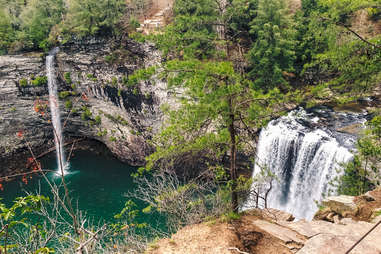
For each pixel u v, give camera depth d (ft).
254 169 127.03
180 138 47.67
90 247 32.78
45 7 188.96
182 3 87.10
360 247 29.78
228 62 44.29
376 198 51.88
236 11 53.98
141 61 148.87
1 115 171.22
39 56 170.40
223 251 38.01
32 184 148.36
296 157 107.96
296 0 168.35
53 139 187.21
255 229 43.01
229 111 43.11
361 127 103.35
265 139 116.88
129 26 157.28
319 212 53.42
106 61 158.51
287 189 113.91
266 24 115.85
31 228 29.58
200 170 104.78
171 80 44.52
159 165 57.72
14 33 176.04
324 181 97.91
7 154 175.52
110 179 153.99
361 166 73.61
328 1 61.57
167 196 49.67
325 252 29.71
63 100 178.70
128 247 40.98
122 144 174.40
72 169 165.99
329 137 99.60
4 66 165.27
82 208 127.34
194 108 44.11
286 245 38.40
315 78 121.90
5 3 208.23
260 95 46.91
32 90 173.37
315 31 60.13
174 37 48.62
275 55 118.73
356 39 55.52
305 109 123.34
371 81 55.42
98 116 177.99
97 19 153.99
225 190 48.24
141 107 156.66
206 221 47.14
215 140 47.60
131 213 49.67
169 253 38.45
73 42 164.76
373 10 61.98
